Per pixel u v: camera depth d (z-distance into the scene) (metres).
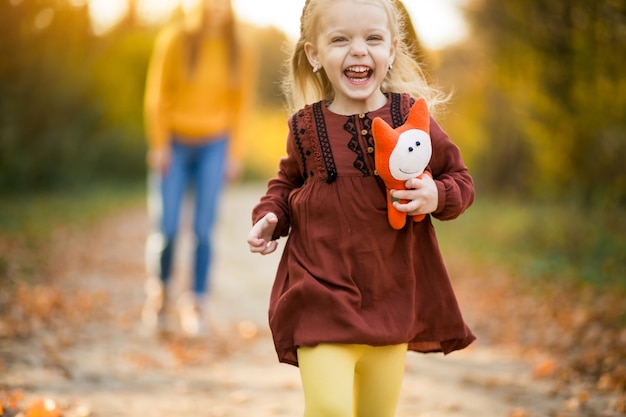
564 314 7.70
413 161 3.32
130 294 9.22
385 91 3.82
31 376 5.28
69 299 8.25
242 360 6.38
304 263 3.44
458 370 6.12
